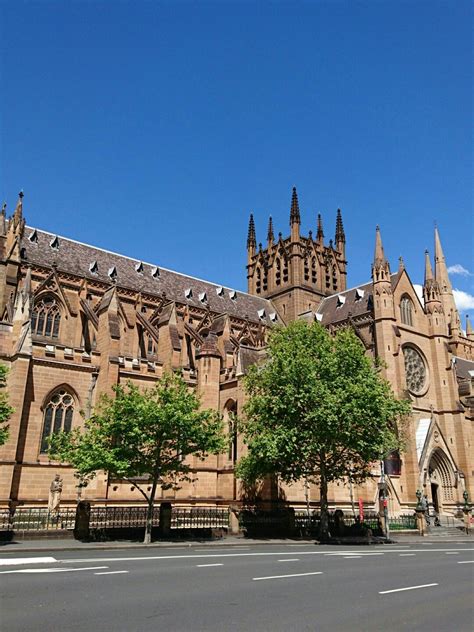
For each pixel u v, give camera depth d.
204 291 92.50
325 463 49.16
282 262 108.31
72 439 45.31
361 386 46.50
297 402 45.97
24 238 71.75
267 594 17.30
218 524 49.53
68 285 69.75
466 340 120.81
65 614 13.86
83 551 31.95
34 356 51.31
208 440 42.19
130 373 57.84
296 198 109.12
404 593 18.28
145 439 39.56
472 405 84.75
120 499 52.03
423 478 71.31
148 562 25.56
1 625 12.67
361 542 46.84
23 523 41.94
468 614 15.05
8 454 46.31
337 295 99.25
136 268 83.69
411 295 84.44
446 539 54.50
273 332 56.62
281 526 50.00
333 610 15.09
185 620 13.42
